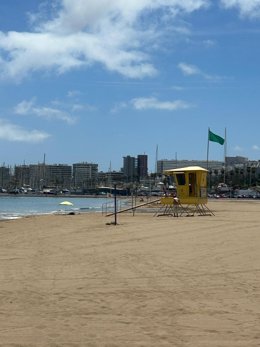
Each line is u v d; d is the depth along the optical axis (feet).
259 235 72.18
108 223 103.76
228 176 620.49
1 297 33.12
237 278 38.78
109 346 22.66
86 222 113.60
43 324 26.48
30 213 209.46
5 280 39.40
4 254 56.18
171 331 24.94
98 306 30.45
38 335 24.47
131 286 36.37
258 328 25.31
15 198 569.64
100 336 24.21
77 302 31.53
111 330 25.23
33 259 51.62
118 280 38.81
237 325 25.91
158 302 31.24
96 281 38.52
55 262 49.14
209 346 22.49
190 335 24.21
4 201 452.35
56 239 73.56
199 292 33.94
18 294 34.01
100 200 462.19
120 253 54.95
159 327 25.71
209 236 71.77
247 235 72.33
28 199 525.34
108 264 47.09
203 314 28.22
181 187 146.92
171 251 55.83
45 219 132.46
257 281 37.47
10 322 26.91
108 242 66.95
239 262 46.78
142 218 123.54
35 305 30.86
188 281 37.93
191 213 141.59
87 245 63.98
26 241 71.61
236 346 22.48
